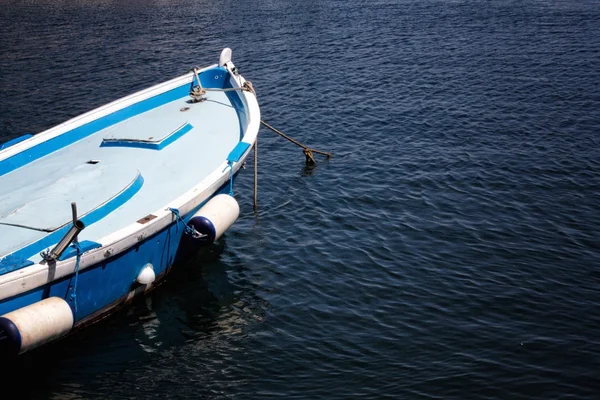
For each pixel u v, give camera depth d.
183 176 14.77
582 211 16.89
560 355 11.53
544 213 16.81
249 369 11.37
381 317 12.71
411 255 14.91
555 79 27.45
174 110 18.50
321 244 15.51
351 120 23.67
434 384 10.84
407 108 24.64
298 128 23.16
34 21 43.97
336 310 12.98
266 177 19.41
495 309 12.88
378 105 25.08
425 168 19.52
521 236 15.67
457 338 12.02
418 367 11.27
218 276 14.29
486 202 17.39
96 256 11.32
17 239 11.66
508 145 21.05
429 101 25.30
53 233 11.90
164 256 13.23
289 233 16.09
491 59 30.67
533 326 12.36
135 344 12.08
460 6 43.72
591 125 22.56
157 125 16.94
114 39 37.69
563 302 13.10
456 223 16.33
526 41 33.78
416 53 32.19
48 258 10.62
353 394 10.65
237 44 35.41
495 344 11.84
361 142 21.73
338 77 28.77
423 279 13.95
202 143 16.42
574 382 10.88
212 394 10.80
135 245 12.19
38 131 23.39
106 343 12.09
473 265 14.46
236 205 13.83
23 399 10.73
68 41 37.53
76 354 11.79
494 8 42.53
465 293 13.41
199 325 12.64
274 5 46.84
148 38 37.62
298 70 30.06
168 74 30.27
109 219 12.91
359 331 12.30
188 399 10.71
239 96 19.06
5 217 12.34
